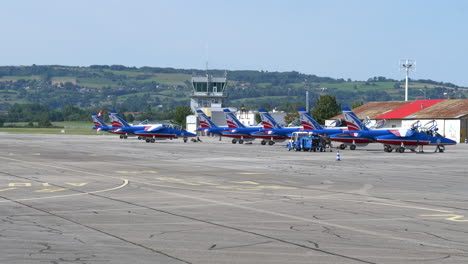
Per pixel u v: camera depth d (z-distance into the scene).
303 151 65.56
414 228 17.03
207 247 14.34
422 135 63.81
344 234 16.08
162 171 37.75
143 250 13.98
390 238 15.54
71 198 23.77
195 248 14.23
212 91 167.12
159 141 102.00
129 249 14.09
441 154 60.50
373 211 20.41
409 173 36.81
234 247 14.36
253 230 16.66
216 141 103.12
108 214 19.55
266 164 44.53
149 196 24.52
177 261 12.90
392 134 63.94
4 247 14.26
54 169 39.12
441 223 17.92
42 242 14.87
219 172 37.09
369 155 58.28
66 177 33.28
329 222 18.05
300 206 21.61
